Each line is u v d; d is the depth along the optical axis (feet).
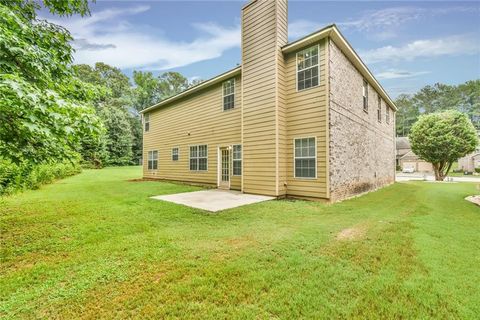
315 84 23.21
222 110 33.17
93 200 22.45
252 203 20.98
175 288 7.41
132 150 108.47
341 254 10.00
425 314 6.27
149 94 134.00
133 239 11.74
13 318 6.04
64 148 12.81
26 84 7.59
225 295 7.08
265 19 25.53
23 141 10.67
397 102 177.17
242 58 27.91
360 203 21.99
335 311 6.37
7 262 9.31
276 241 11.50
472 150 57.00
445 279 7.95
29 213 17.20
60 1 13.87
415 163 108.99
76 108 9.14
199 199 22.95
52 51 12.42
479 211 18.71
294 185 24.41
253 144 26.43
